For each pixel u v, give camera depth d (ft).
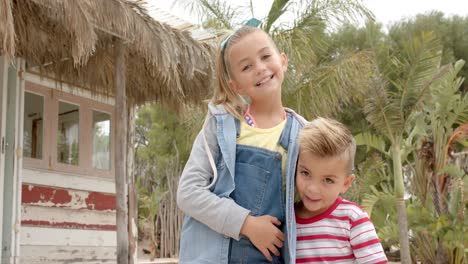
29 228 18.03
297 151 6.44
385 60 32.83
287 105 31.55
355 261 6.30
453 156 39.96
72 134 19.94
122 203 16.15
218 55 7.27
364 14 32.12
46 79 18.95
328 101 32.07
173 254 67.41
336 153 6.10
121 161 16.26
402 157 36.94
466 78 62.54
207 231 6.40
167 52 15.69
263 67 6.75
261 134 6.75
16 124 16.78
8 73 16.90
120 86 16.22
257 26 7.76
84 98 20.49
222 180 6.54
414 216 35.32
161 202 68.44
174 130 67.05
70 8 12.83
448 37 63.36
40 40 16.03
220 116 6.89
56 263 18.85
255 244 6.12
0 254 16.06
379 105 31.68
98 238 20.65
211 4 32.53
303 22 31.96
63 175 19.44
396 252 60.18
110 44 16.46
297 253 6.38
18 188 16.67
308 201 6.33
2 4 11.59
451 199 35.65
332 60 33.91
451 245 35.27
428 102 32.91
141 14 15.47
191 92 19.79
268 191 6.49
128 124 22.03
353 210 6.39
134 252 21.36
